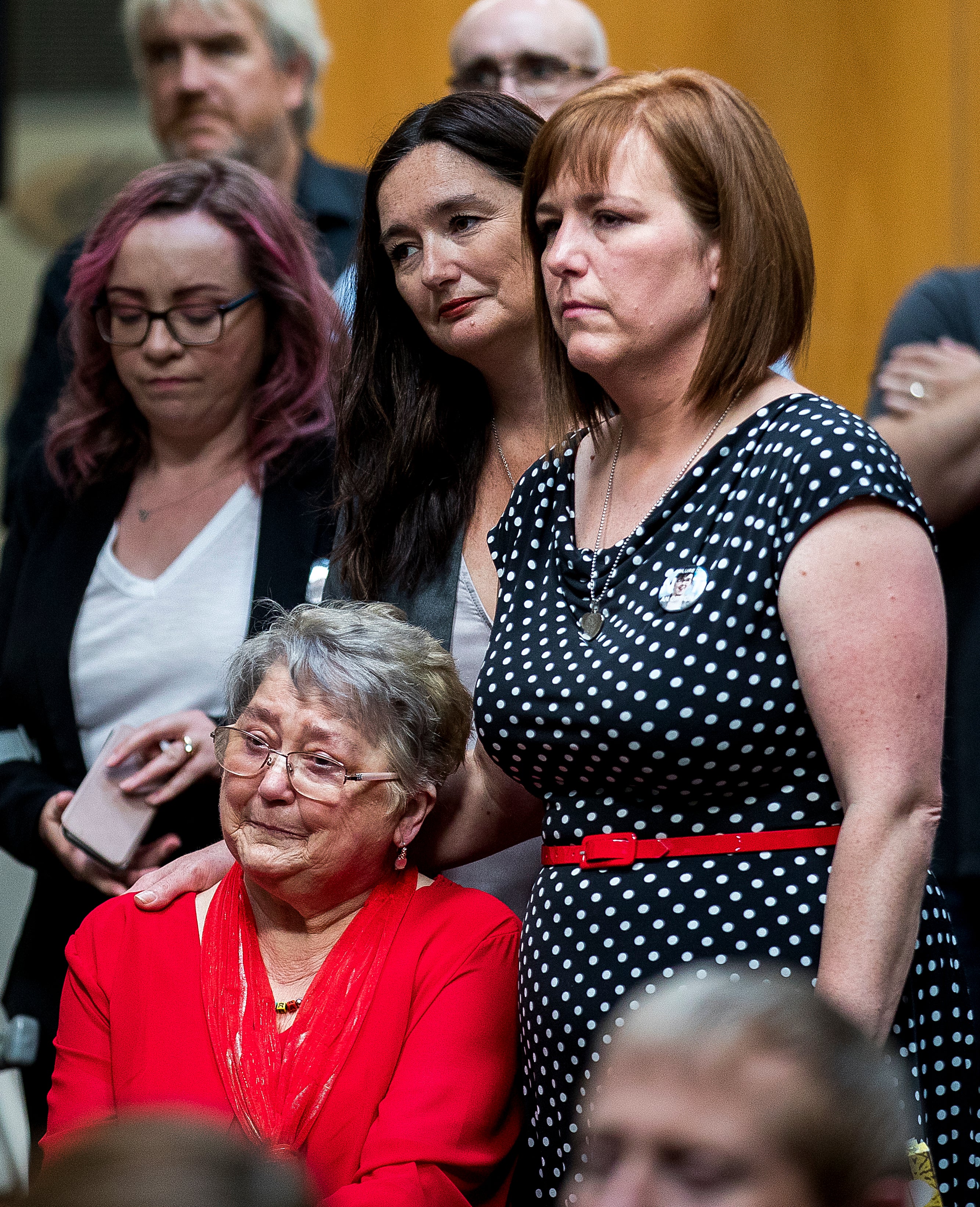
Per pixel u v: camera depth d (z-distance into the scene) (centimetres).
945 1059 671
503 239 841
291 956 777
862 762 613
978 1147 679
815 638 622
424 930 772
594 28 1338
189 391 984
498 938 775
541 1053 693
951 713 974
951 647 982
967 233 1543
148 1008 768
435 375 888
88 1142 312
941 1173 666
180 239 983
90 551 1002
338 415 906
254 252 997
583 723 670
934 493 991
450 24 1670
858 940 601
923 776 615
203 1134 312
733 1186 363
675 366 688
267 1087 734
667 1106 370
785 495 642
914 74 1557
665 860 666
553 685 684
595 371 690
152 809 916
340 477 905
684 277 674
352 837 761
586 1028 667
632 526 703
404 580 877
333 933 779
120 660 967
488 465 889
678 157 668
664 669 653
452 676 794
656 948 656
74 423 1028
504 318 848
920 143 1555
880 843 605
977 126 1539
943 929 682
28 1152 1042
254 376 1009
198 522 989
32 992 955
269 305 1008
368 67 1703
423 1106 726
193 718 927
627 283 673
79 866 925
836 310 1577
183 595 970
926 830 616
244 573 974
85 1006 787
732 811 658
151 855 928
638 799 675
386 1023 749
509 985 766
